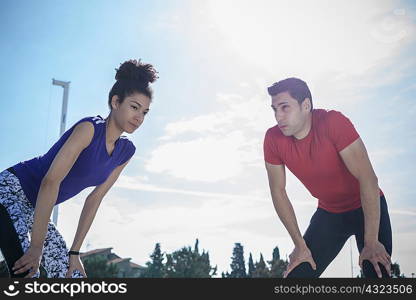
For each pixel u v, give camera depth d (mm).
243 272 60688
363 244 3010
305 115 2848
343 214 3068
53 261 2311
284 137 2963
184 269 47312
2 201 2168
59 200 2496
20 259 1969
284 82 2842
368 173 2756
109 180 2635
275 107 2857
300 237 3080
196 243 55219
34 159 2381
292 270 3053
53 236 2338
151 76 2369
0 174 2309
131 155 2605
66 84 13539
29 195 2295
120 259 53906
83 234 2623
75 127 2307
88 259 38844
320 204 3178
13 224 2084
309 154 2896
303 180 3086
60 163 2156
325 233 3096
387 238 2822
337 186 2967
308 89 2869
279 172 3107
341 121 2783
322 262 3076
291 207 3115
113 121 2379
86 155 2324
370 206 2715
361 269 2834
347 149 2760
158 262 50125
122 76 2357
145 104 2357
